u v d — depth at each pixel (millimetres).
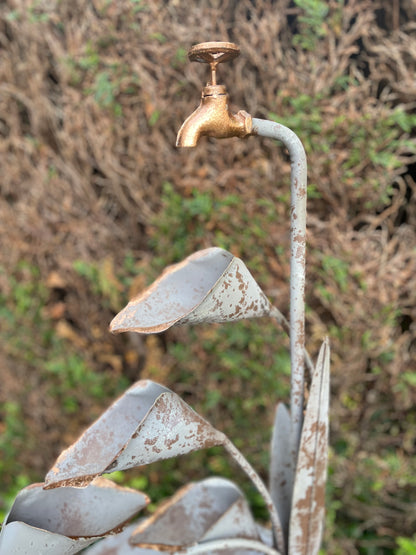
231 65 1108
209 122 519
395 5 1049
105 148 1250
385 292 1136
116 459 498
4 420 1564
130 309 542
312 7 1016
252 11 1080
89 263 1332
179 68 1142
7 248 1420
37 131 1336
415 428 1266
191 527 654
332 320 1198
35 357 1452
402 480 1244
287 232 1129
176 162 1191
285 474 699
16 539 480
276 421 696
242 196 1149
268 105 1102
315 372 590
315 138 1061
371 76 1071
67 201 1332
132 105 1220
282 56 1094
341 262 1118
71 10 1202
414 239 1147
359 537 1305
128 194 1294
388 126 1066
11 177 1386
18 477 1404
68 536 522
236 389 1263
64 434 1464
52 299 1449
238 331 1202
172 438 533
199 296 578
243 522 659
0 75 1328
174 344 1336
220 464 1312
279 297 1165
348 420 1262
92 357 1435
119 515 585
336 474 1248
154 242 1268
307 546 660
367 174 1094
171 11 1126
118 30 1170
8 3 1280
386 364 1188
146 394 593
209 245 1193
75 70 1223
